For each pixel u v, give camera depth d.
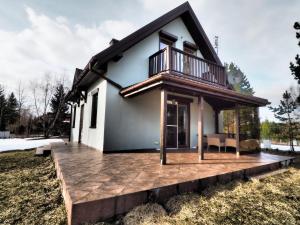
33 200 2.65
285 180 3.96
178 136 7.71
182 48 8.65
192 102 8.27
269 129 14.46
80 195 2.11
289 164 5.54
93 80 7.56
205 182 3.10
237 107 6.18
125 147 6.17
